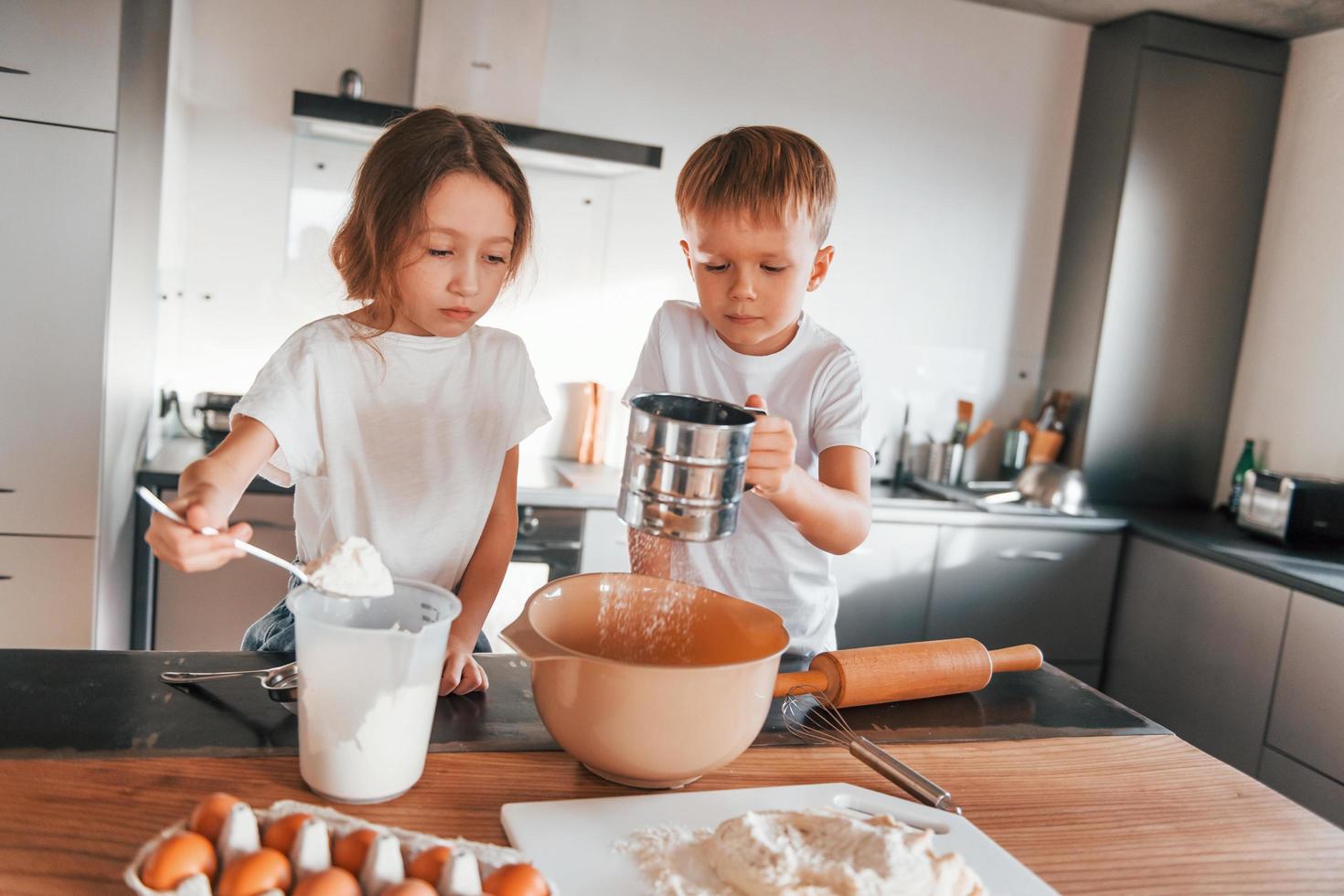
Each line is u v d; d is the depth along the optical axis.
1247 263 3.24
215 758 0.83
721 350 1.35
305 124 2.41
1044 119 3.29
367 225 1.03
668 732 0.79
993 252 3.32
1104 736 1.06
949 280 3.29
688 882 0.71
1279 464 3.12
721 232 1.08
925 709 1.09
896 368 3.30
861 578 2.81
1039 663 1.22
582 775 0.87
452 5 2.57
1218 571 2.67
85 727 0.86
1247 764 2.57
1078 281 3.26
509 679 1.07
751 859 0.71
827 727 1.02
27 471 2.23
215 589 2.42
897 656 1.07
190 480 0.89
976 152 3.25
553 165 2.63
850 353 1.34
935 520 2.83
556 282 3.00
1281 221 3.18
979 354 3.36
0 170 2.14
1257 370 3.23
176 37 2.47
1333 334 2.96
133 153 2.29
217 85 2.68
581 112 2.92
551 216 2.96
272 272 2.78
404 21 2.75
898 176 3.20
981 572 2.90
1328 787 2.34
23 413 2.21
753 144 1.09
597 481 2.78
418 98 2.59
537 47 2.63
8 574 2.25
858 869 0.69
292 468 1.07
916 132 3.19
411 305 1.05
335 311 2.82
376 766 0.76
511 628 0.83
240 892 0.59
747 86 3.03
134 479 2.43
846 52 3.09
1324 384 2.98
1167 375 3.23
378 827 0.66
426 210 0.98
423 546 1.17
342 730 0.75
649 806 0.82
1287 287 3.14
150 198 2.40
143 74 2.31
